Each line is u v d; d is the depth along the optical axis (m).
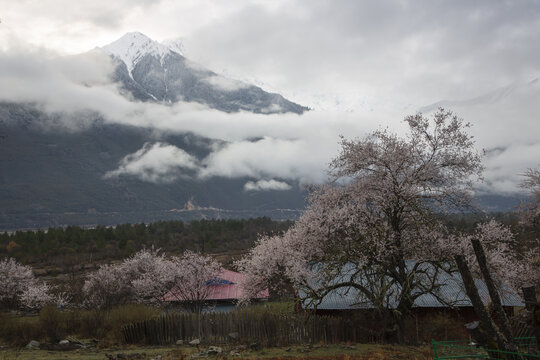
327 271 23.77
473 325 12.52
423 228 23.61
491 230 23.81
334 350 20.55
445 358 13.38
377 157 23.84
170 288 45.75
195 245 121.12
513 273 23.97
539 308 11.32
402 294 22.48
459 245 22.86
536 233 34.84
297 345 22.41
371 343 23.19
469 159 24.08
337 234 24.31
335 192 25.19
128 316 26.73
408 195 23.05
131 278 50.28
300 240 25.06
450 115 24.36
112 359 17.97
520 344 13.73
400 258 24.08
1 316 24.47
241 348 21.06
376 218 23.86
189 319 24.06
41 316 25.28
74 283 58.47
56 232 149.88
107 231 148.38
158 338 23.80
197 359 18.30
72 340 23.45
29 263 106.88
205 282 47.38
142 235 139.75
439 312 28.08
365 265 22.97
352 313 26.48
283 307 33.19
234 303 46.12
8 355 19.09
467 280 12.55
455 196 24.47
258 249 31.78
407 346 21.83
